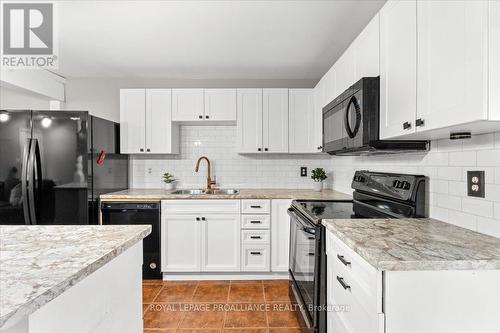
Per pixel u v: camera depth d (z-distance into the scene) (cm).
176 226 267
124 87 331
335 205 210
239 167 332
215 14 198
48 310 64
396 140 150
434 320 88
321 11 194
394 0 130
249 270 268
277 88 307
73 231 113
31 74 286
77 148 241
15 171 234
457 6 91
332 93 231
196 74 320
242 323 198
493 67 81
